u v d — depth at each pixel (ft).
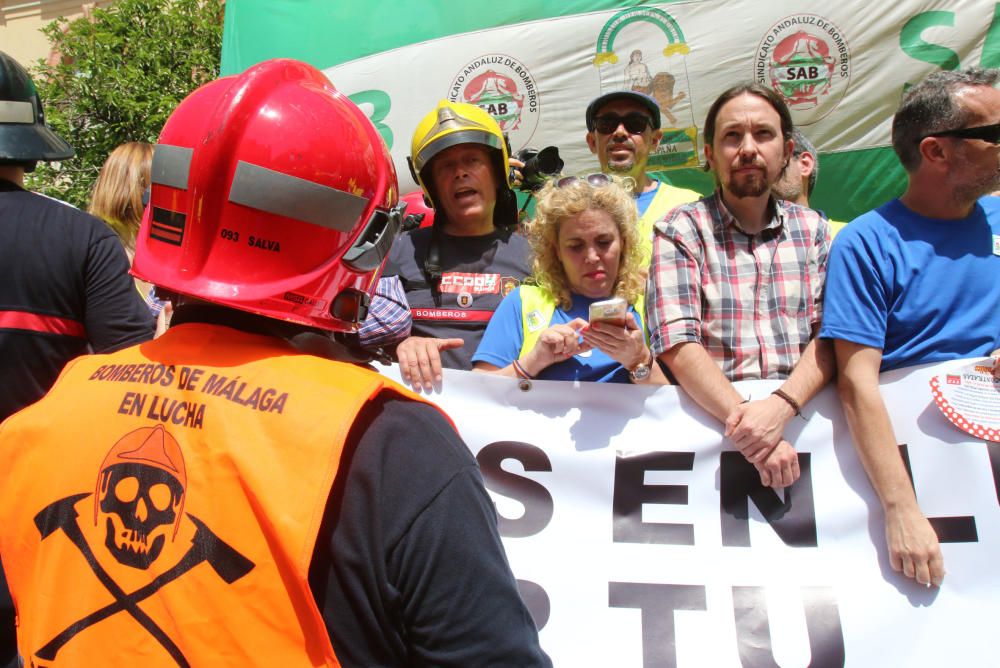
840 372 7.48
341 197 3.92
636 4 20.88
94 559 3.65
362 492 3.55
